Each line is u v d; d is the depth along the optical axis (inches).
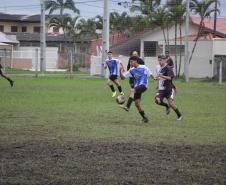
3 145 786.8
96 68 3440.0
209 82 3016.7
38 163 655.1
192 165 657.6
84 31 5664.4
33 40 5841.5
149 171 618.5
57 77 3019.2
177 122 1117.1
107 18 3011.8
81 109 1334.9
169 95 1166.3
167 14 3710.6
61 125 1026.7
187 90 2226.9
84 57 4744.1
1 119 1109.7
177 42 3964.1
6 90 1946.4
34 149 753.0
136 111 1310.3
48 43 5762.8
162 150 761.0
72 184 554.3
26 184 553.0
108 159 685.3
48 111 1275.8
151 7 3892.7
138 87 1098.1
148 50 4183.1
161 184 559.5
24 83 2409.0
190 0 3656.5
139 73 1098.7
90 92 1925.4
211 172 619.8
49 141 829.2
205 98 1791.3
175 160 687.1
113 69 1724.9
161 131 969.5
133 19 5157.5
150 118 1180.5
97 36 5728.3
